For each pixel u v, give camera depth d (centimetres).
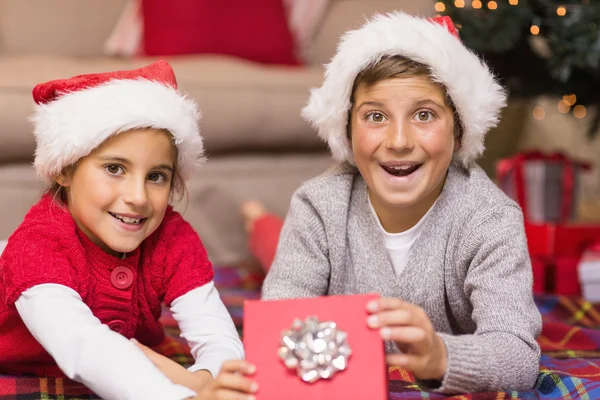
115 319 107
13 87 181
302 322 84
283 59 253
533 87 207
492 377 95
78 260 102
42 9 254
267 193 220
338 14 259
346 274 119
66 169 104
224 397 82
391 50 105
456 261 112
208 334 105
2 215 185
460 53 109
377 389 83
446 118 108
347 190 121
